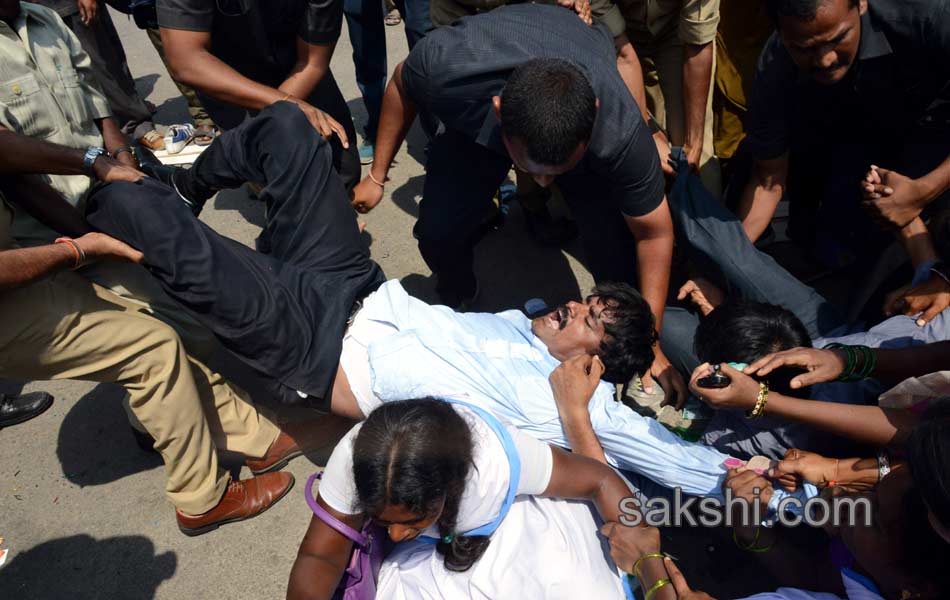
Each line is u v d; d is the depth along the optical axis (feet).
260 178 7.80
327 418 8.19
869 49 6.86
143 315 6.68
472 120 7.52
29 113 7.26
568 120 6.08
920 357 6.21
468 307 10.10
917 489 4.67
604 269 8.90
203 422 7.13
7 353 6.12
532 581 5.68
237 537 7.61
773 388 6.40
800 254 10.29
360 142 13.50
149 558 7.48
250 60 9.25
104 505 7.97
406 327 7.07
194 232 6.59
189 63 8.40
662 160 8.82
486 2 8.62
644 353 7.11
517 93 6.18
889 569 5.25
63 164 6.63
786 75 7.57
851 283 9.87
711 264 8.26
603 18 8.38
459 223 8.64
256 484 7.77
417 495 4.63
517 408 6.74
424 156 13.08
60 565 7.47
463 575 5.70
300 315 6.97
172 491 7.25
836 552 5.90
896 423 5.77
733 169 9.84
